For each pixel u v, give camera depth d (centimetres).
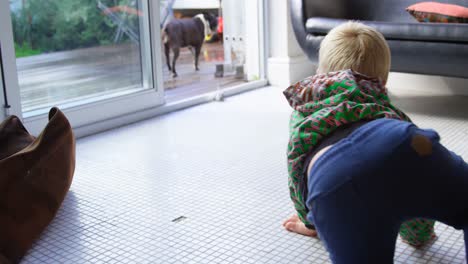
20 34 257
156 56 309
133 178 216
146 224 177
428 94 340
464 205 113
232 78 416
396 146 109
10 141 187
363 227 111
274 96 349
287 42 372
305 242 162
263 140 259
